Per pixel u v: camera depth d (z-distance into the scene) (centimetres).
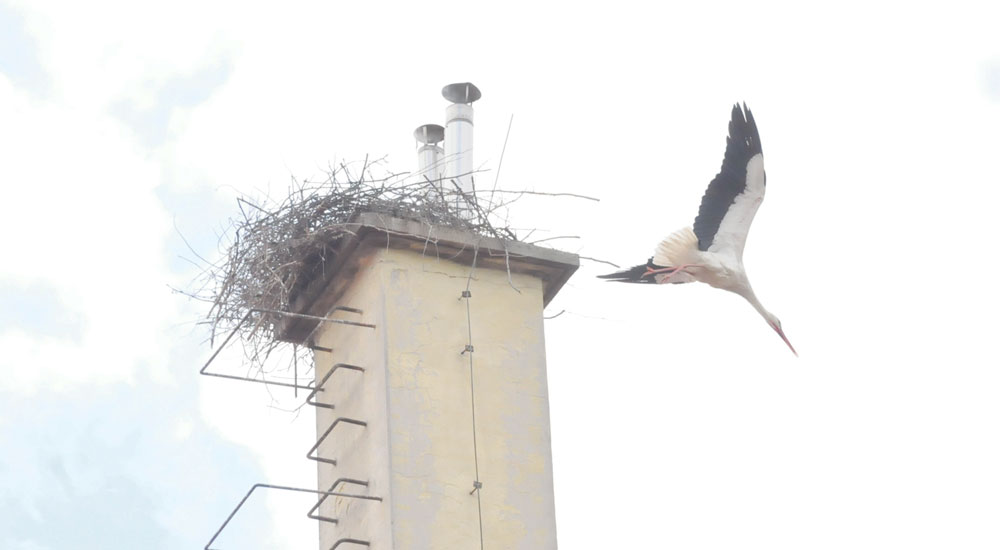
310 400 1727
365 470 1614
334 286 1723
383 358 1627
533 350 1691
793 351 1725
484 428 1630
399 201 1708
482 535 1574
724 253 1708
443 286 1684
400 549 1538
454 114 1898
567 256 1730
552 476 1633
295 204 1730
